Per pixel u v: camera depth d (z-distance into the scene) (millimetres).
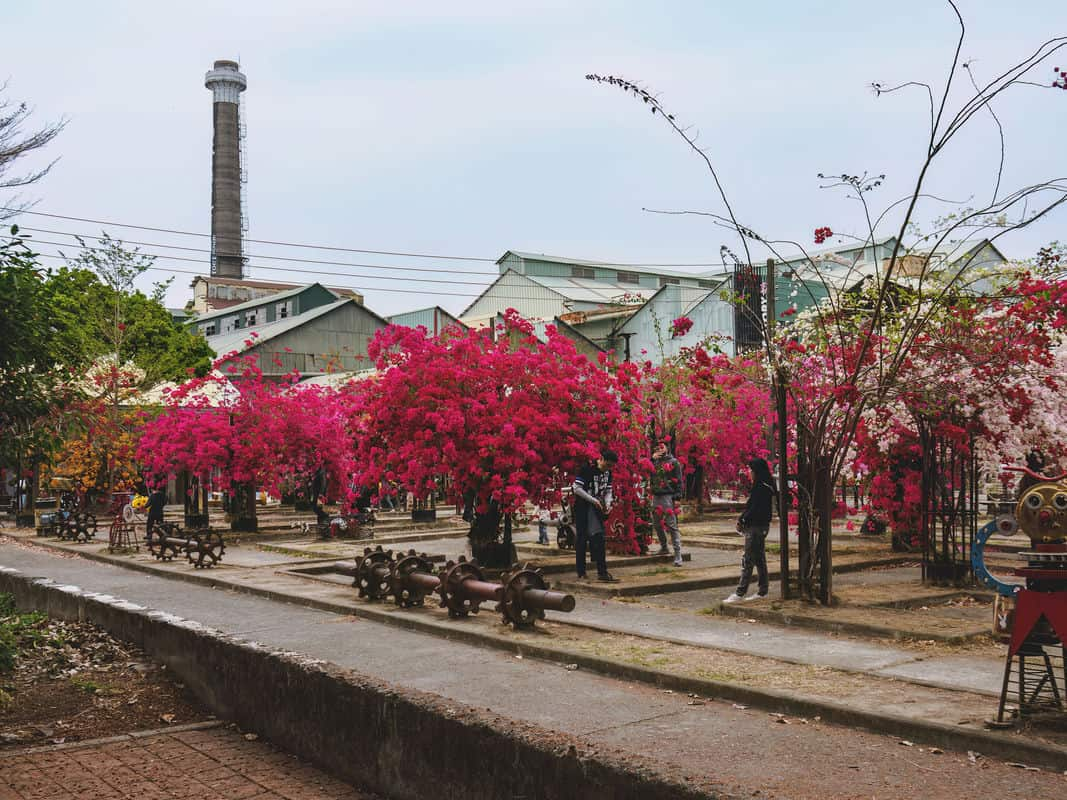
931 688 6441
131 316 29766
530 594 9008
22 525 27219
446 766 5152
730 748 5352
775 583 12625
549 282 56594
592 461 12586
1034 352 10859
